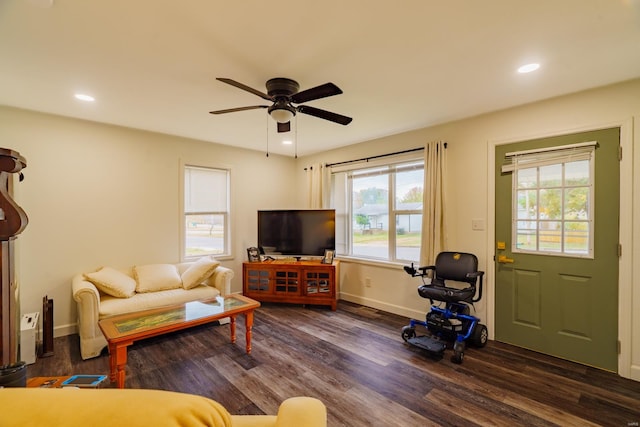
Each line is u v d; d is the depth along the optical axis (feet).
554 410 6.56
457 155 11.12
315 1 4.79
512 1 4.81
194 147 13.88
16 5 4.77
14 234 3.85
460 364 8.62
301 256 15.01
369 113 10.32
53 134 10.39
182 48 6.19
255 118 10.79
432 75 7.49
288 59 6.66
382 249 14.07
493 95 8.79
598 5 4.89
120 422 1.88
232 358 9.00
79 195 10.92
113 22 5.29
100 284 10.00
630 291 7.77
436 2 4.82
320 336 10.67
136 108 9.73
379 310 13.65
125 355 7.06
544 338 9.25
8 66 6.89
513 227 9.85
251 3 4.82
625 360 7.84
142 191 12.37
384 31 5.65
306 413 3.38
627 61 6.77
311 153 17.03
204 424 2.02
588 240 8.46
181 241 13.46
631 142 7.75
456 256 10.58
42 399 1.98
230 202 15.20
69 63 6.78
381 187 14.08
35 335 8.69
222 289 12.04
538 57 6.63
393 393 7.22
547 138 9.12
